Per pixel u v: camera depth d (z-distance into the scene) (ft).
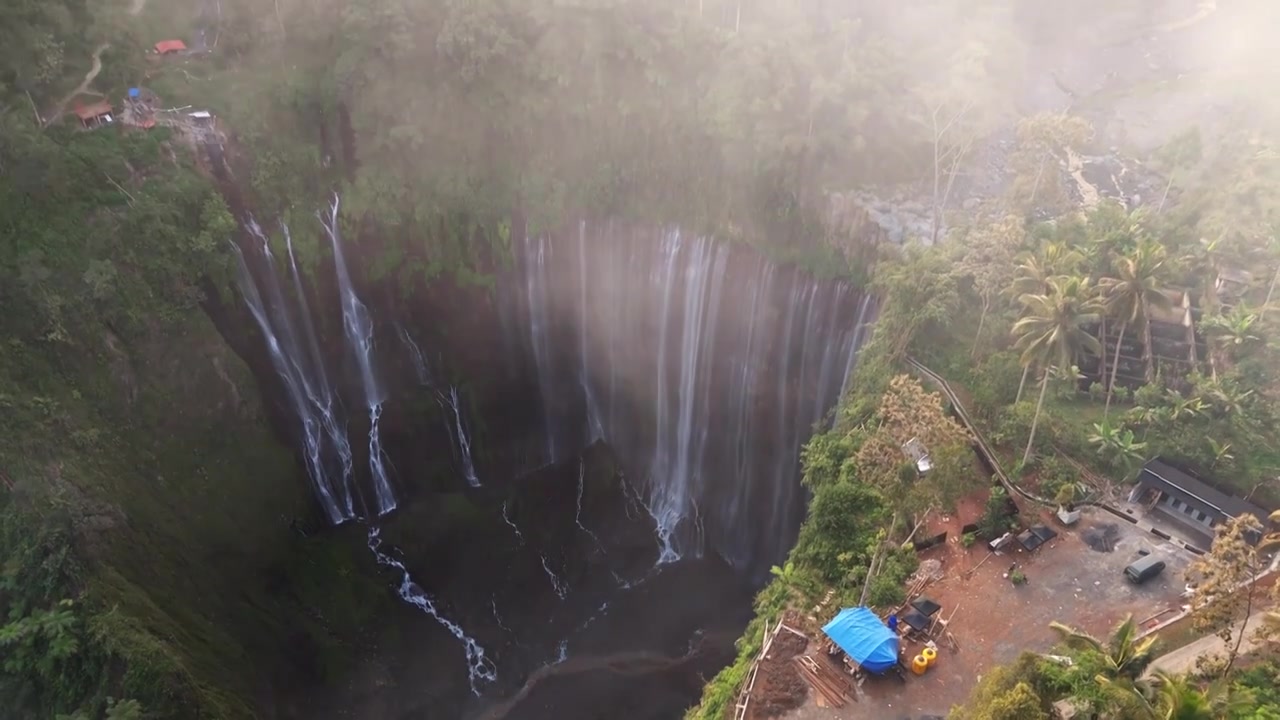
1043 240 174.50
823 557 134.10
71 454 146.20
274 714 153.69
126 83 185.47
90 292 160.76
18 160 156.46
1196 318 167.02
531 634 195.83
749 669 121.60
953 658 120.37
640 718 178.60
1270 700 102.53
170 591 150.00
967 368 159.43
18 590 131.85
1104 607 126.41
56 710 126.62
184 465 170.40
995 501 137.59
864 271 192.75
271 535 184.44
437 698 179.83
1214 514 133.69
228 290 186.60
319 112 203.92
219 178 192.34
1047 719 96.17
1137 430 150.41
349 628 182.91
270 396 197.26
